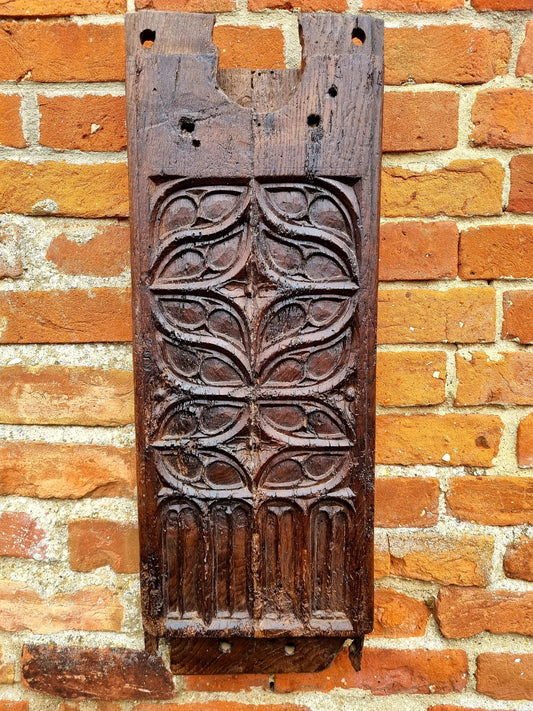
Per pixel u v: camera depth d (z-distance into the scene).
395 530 0.63
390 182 0.61
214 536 0.54
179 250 0.52
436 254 0.61
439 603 0.63
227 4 0.60
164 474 0.53
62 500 0.63
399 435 0.62
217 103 0.51
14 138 0.60
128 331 0.62
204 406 0.53
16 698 0.64
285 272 0.52
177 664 0.58
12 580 0.63
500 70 0.60
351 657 0.56
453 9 0.59
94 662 0.64
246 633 0.54
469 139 0.60
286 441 0.53
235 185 0.52
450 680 0.63
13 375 0.62
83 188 0.61
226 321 0.52
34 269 0.61
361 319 0.52
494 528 0.63
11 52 0.60
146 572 0.54
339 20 0.51
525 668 0.63
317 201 0.52
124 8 0.59
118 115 0.60
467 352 0.62
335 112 0.51
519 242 0.61
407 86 0.60
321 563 0.54
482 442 0.62
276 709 0.64
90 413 0.63
